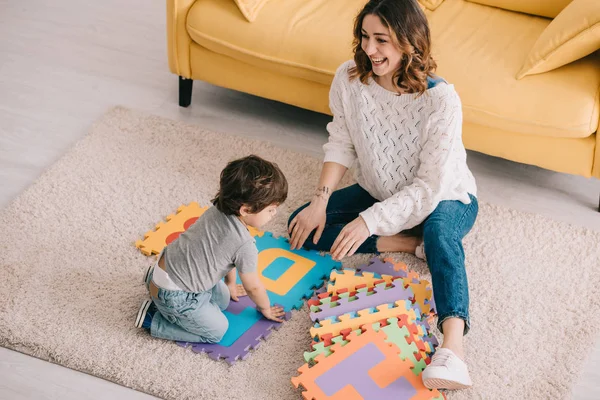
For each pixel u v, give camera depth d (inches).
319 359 75.5
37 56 121.0
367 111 82.4
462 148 82.0
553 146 92.1
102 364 75.4
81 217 92.1
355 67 82.5
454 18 100.6
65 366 75.8
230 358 76.7
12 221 90.6
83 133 106.3
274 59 97.8
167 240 89.5
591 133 89.1
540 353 78.9
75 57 121.6
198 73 107.0
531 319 82.4
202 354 77.5
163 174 99.5
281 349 78.4
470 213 84.4
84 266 86.0
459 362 70.9
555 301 84.5
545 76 90.4
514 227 93.7
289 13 99.3
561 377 76.5
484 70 91.4
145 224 92.0
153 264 81.1
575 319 82.5
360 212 87.7
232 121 111.0
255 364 76.7
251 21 98.1
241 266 73.7
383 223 81.6
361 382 73.5
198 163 101.7
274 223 93.4
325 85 99.3
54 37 125.7
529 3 100.3
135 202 94.9
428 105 79.0
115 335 78.6
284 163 102.4
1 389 73.2
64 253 87.3
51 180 97.0
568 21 87.4
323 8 101.0
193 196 96.5
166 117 110.7
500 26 99.0
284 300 83.5
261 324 80.7
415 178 81.9
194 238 73.1
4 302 80.9
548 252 90.4
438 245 78.3
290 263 88.0
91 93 114.2
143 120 108.5
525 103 89.0
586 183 101.9
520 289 85.8
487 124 91.4
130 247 89.0
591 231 93.0
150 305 78.8
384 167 83.6
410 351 76.7
